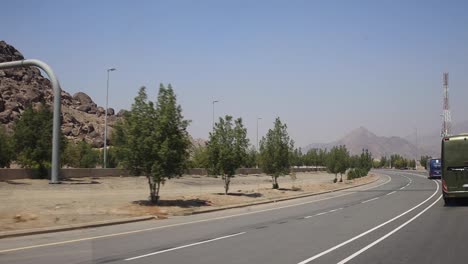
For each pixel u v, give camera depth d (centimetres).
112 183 4334
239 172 7256
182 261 1148
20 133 4325
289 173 4541
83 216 2139
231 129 3588
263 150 4444
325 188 5075
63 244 1438
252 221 2145
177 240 1528
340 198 3803
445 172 2764
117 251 1302
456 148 2747
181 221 2166
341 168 6400
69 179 4400
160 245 1417
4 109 10125
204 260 1162
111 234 1691
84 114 12862
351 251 1296
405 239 1528
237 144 3578
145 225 1998
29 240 1527
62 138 5175
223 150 3509
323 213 2523
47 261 1142
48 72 3466
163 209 2533
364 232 1714
